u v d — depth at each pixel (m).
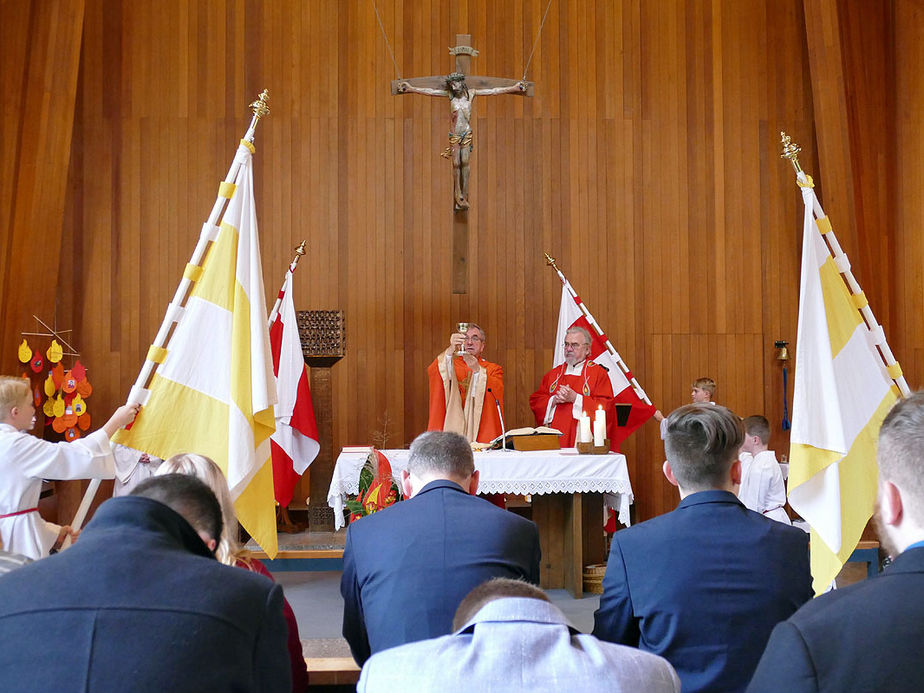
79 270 7.72
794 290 8.07
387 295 7.93
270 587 1.54
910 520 1.29
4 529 3.82
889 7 7.63
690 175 8.07
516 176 8.02
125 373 7.70
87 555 1.48
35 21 7.00
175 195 7.81
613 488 5.57
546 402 7.07
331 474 5.88
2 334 6.93
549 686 1.41
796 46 8.11
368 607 2.34
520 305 7.98
